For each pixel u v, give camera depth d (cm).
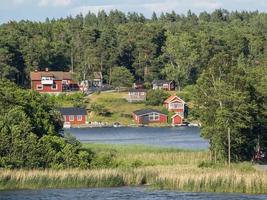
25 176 17850
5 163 19075
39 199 16125
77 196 16475
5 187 17675
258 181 16812
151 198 16025
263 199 15725
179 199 15825
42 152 19512
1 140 19288
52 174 17962
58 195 16650
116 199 15988
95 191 17212
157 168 19462
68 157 19650
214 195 16338
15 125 19662
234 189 16800
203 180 17112
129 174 18250
